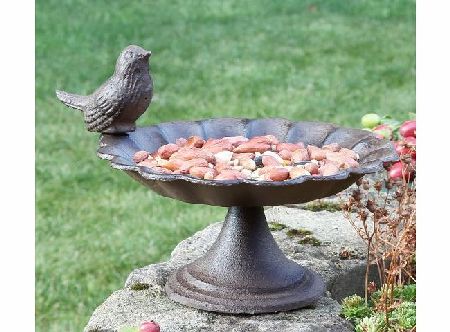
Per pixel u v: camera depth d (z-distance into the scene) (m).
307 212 3.79
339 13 8.85
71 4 8.95
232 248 3.02
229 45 7.96
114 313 2.97
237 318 2.92
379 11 8.86
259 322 2.89
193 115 6.41
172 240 4.75
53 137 6.08
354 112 6.44
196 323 2.88
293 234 3.57
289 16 8.79
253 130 3.31
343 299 3.21
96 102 3.02
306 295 3.00
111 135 3.07
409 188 3.44
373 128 4.10
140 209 5.12
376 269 3.37
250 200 2.77
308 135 3.26
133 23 8.48
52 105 6.63
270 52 7.79
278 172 2.81
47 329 4.09
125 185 5.45
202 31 8.34
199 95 6.80
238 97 6.77
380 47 7.86
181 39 8.09
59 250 4.71
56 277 4.48
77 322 4.16
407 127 3.73
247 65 7.46
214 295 2.97
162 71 7.30
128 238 4.79
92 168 5.66
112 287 4.39
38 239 4.81
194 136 3.19
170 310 2.97
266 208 3.82
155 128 3.22
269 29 8.41
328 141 3.20
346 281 3.31
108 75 7.23
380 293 3.21
